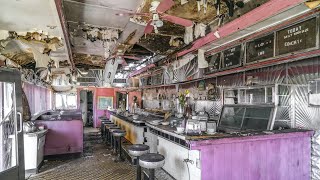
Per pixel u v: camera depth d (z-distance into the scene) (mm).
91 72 13539
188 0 3428
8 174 3262
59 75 12688
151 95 11562
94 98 13617
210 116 6047
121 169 5426
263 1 3172
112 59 8375
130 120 6723
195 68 6629
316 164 3447
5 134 3363
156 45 6496
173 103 8883
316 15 3182
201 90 6840
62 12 3314
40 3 2748
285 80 4141
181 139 3377
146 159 3141
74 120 6594
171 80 8414
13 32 3953
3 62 4746
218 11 3529
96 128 13164
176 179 4008
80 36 5543
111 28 4957
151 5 3576
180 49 6074
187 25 4754
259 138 3094
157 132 4531
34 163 5164
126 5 3666
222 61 5336
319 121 3545
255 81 4793
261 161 3127
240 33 4406
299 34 3457
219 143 2854
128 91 14016
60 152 6395
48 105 11328
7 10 2973
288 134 3324
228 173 2906
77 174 5098
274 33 3914
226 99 5574
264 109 4066
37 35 4188
